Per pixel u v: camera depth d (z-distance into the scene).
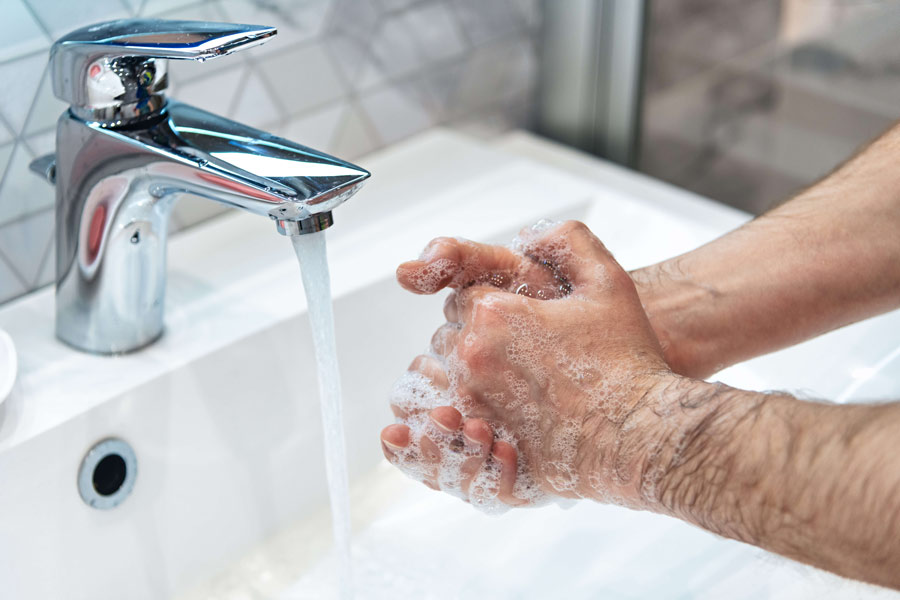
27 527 0.51
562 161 0.86
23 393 0.53
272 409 0.62
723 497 0.36
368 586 0.59
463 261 0.47
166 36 0.43
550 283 0.48
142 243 0.53
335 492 0.53
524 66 0.90
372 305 0.65
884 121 0.79
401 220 0.72
